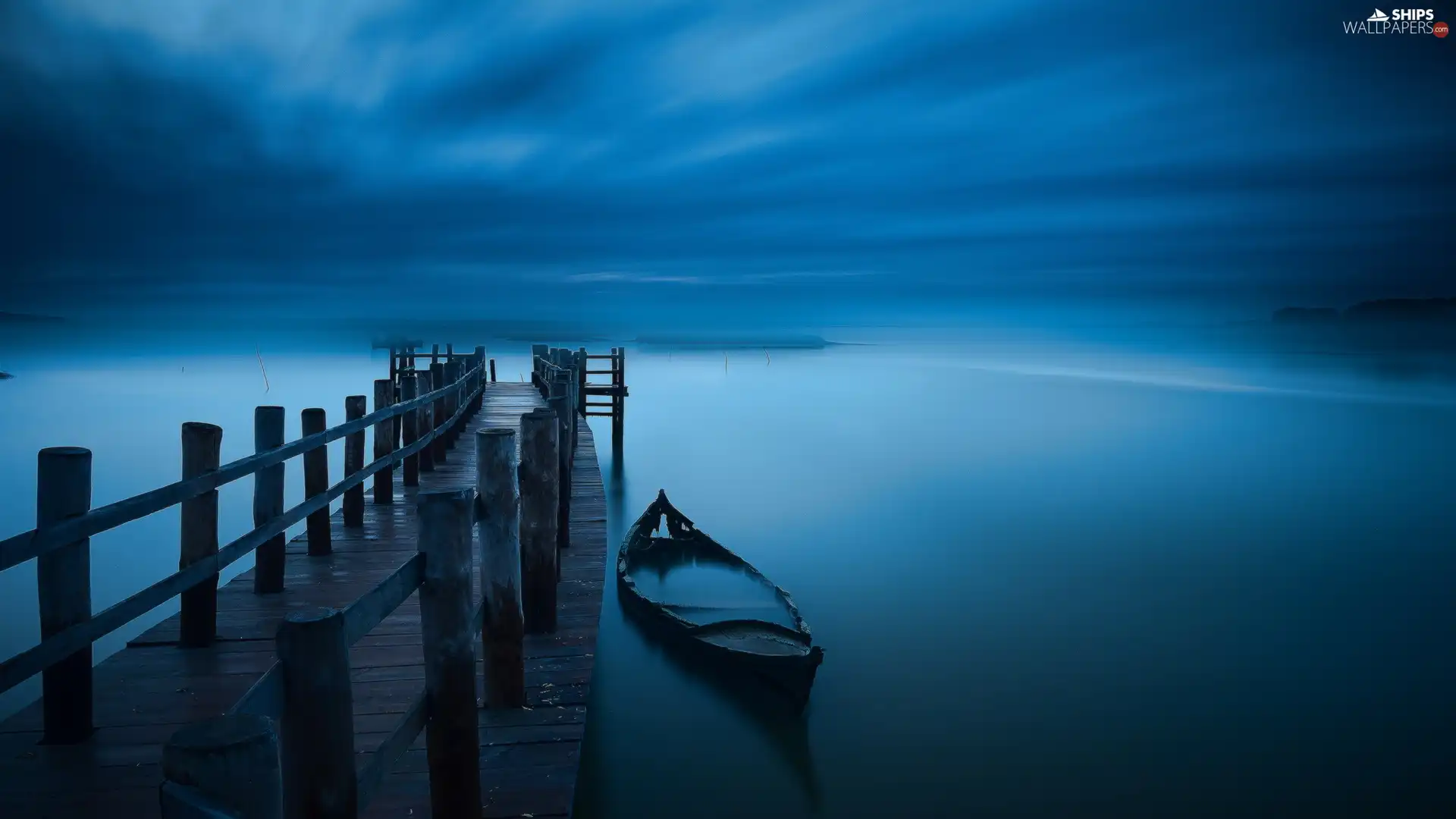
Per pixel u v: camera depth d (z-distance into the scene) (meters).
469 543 2.91
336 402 48.91
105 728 3.77
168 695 4.13
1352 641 12.52
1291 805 7.93
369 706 4.14
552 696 4.54
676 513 13.83
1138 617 13.48
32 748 3.57
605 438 34.62
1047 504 22.64
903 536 18.34
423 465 11.45
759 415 45.75
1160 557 17.31
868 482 24.88
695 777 7.80
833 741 8.81
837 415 46.62
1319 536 19.73
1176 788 8.09
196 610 4.77
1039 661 11.35
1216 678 10.97
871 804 7.61
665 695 9.01
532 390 24.98
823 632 12.30
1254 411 52.16
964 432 38.88
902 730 9.15
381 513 8.67
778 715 8.59
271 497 5.71
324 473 6.90
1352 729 9.56
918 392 65.56
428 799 3.43
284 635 1.82
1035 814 7.57
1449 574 16.48
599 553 7.63
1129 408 53.25
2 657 13.02
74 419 42.47
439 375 12.23
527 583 5.48
